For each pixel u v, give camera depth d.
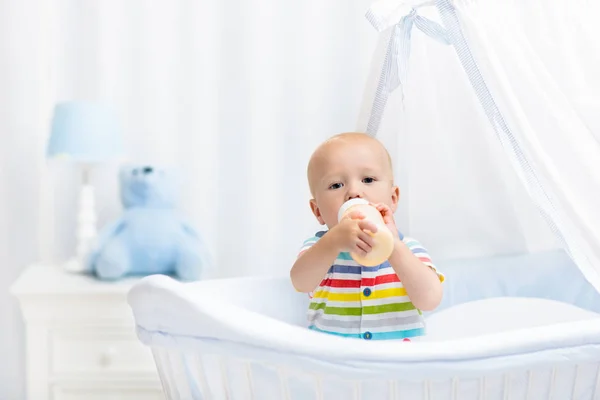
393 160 1.89
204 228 2.53
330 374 1.09
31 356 2.05
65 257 2.49
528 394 1.22
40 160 2.47
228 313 1.11
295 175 2.54
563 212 1.37
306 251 1.47
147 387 2.08
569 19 1.58
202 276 2.23
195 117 2.51
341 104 2.53
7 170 2.46
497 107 1.44
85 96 2.47
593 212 1.38
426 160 1.91
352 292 1.53
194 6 2.49
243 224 2.54
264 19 2.51
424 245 1.97
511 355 1.15
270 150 2.54
